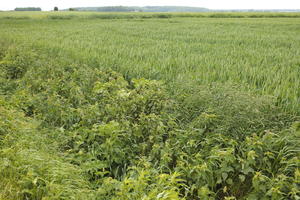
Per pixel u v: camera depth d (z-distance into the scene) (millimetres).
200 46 12812
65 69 8500
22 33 19359
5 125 4629
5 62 8945
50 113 5496
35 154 3857
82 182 3621
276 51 11438
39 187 3293
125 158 4312
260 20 37562
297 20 37031
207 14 54250
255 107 4570
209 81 6848
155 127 4551
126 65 8281
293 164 3412
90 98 6113
